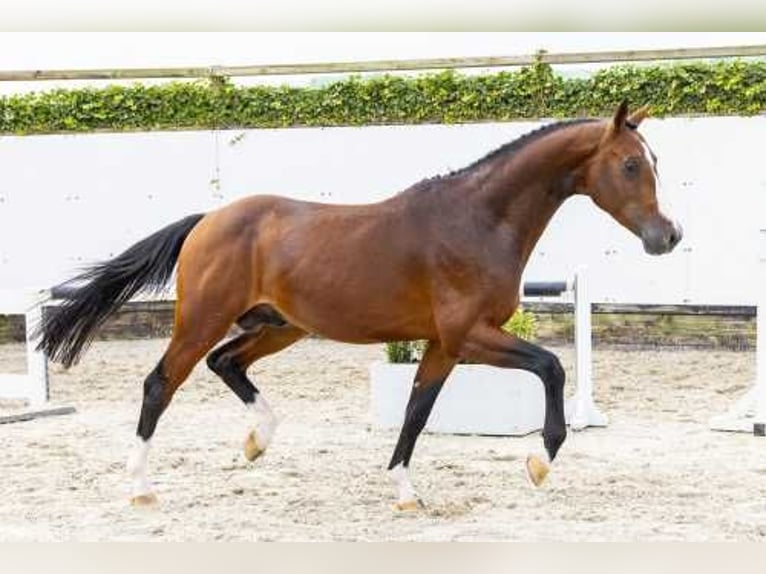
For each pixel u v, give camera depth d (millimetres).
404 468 8875
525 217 8562
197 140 18406
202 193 18500
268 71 17719
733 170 16578
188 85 18375
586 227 17125
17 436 11891
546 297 12641
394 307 8586
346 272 8586
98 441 11602
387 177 17891
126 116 18547
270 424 9672
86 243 18828
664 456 10594
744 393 13617
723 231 16672
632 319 16812
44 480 9922
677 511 8680
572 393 13805
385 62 17328
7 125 18781
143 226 18672
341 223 8727
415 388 8859
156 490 9539
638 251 16953
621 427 11969
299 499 9188
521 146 8586
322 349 17547
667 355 16281
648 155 8375
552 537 7984
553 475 9891
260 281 8906
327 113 18047
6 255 18984
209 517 8656
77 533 8219
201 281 8883
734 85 16484
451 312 8422
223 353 9648
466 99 17406
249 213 8977
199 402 13828
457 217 8484
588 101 17000
